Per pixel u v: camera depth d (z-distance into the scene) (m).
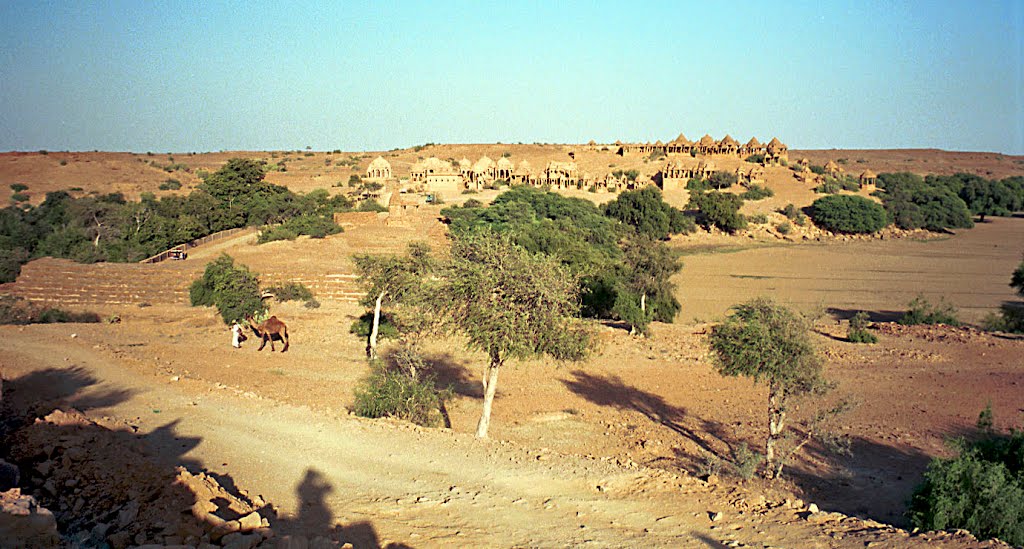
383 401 19.05
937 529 12.38
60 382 18.86
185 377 20.77
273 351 31.27
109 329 34.91
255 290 39.91
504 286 17.48
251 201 80.56
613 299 44.06
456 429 20.02
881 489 17.02
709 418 23.89
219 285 39.44
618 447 19.66
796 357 17.81
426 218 79.00
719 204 106.25
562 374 29.77
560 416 23.09
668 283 45.91
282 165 158.75
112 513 9.02
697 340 38.38
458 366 30.22
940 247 100.00
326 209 82.12
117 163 142.88
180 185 121.69
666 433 21.55
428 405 19.78
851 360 34.19
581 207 92.94
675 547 9.74
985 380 30.39
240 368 26.83
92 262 53.38
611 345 36.00
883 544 9.89
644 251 45.25
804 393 18.09
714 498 12.34
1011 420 23.89
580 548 9.55
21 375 19.61
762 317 18.70
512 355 17.44
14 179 116.62
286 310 41.56
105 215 69.12
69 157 157.50
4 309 39.28
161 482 9.83
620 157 172.62
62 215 68.44
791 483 17.06
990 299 61.03
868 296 61.88
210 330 36.78
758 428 22.52
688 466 17.95
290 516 10.13
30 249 59.50
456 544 9.50
